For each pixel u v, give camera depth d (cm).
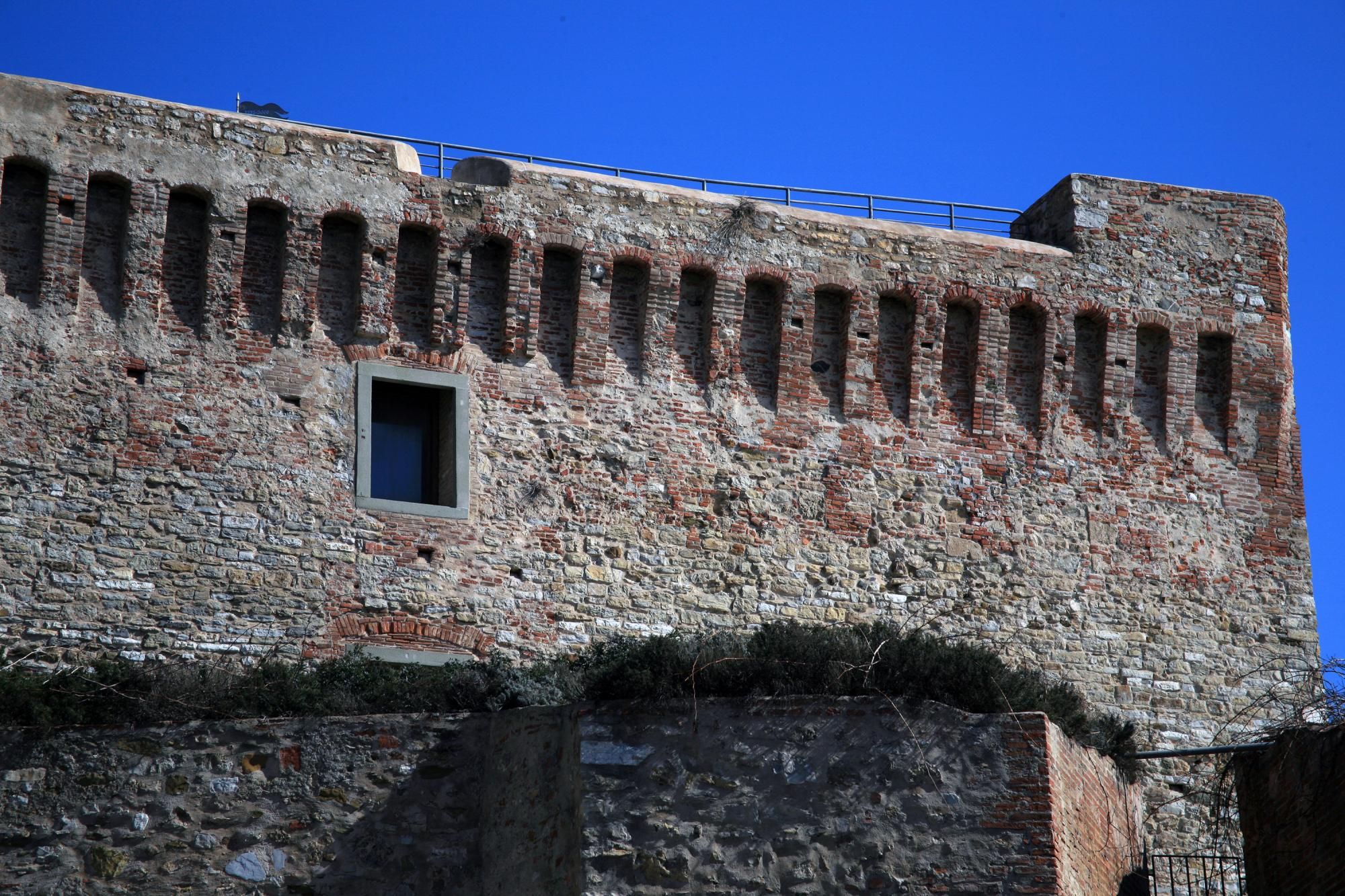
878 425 3709
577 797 2766
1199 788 3562
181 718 2830
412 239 3566
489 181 3628
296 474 3384
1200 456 3859
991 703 2911
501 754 2886
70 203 3362
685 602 3512
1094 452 3809
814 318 3731
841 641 2973
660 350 3634
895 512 3672
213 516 3316
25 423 3259
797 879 2752
